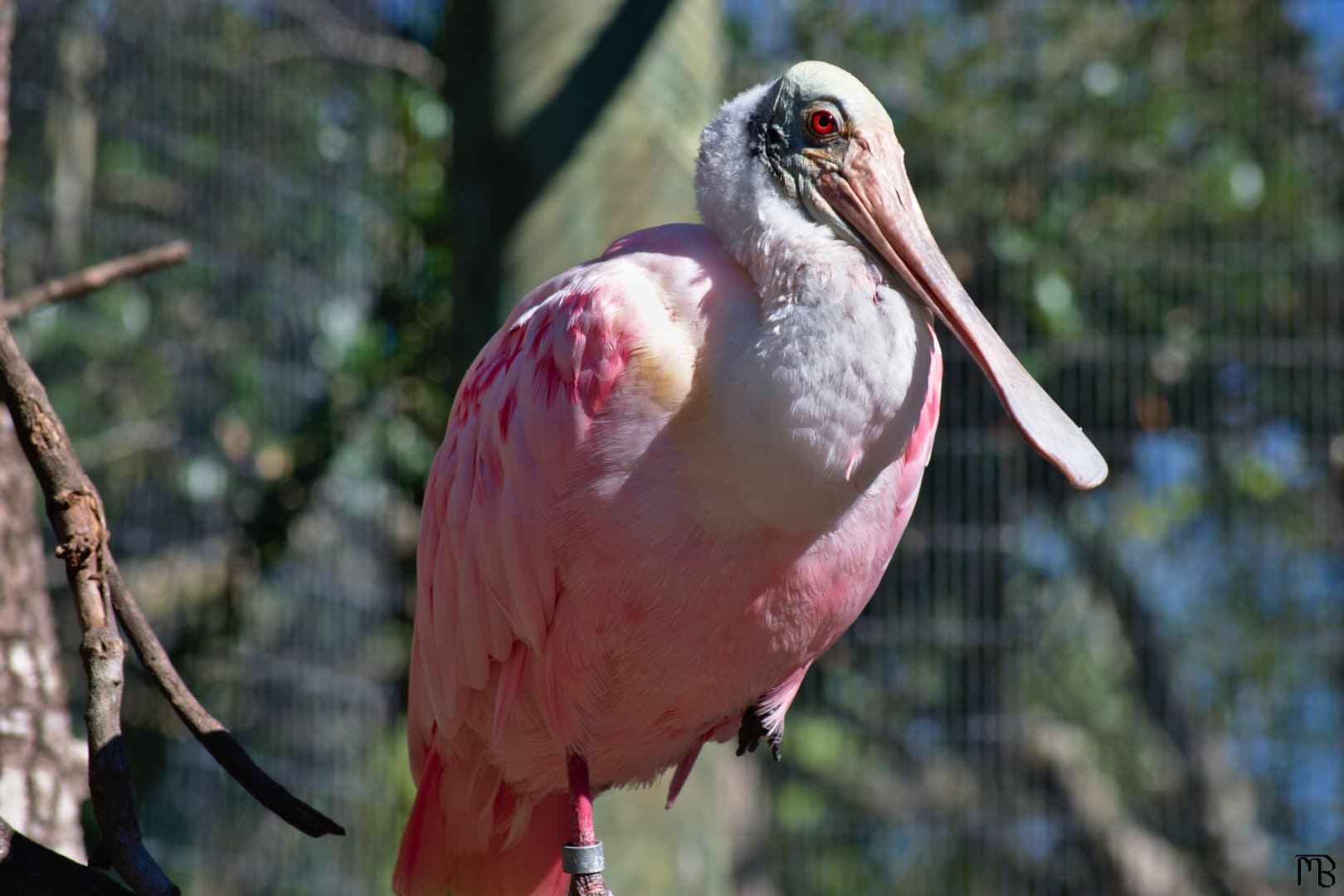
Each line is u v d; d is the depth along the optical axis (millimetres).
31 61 11008
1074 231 12641
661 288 5387
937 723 11820
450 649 6090
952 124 12781
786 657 5859
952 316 5484
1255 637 12508
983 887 11898
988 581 11516
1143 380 12266
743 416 5059
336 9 12398
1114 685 14359
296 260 12055
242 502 12031
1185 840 13602
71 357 11867
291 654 11844
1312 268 12461
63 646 11617
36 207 11344
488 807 6434
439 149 12469
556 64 9312
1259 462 12266
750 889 12586
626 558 5359
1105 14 13398
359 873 11641
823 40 12953
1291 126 13172
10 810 5895
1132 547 13094
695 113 9625
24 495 6340
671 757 6344
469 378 6125
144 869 4297
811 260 5078
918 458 5961
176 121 11586
